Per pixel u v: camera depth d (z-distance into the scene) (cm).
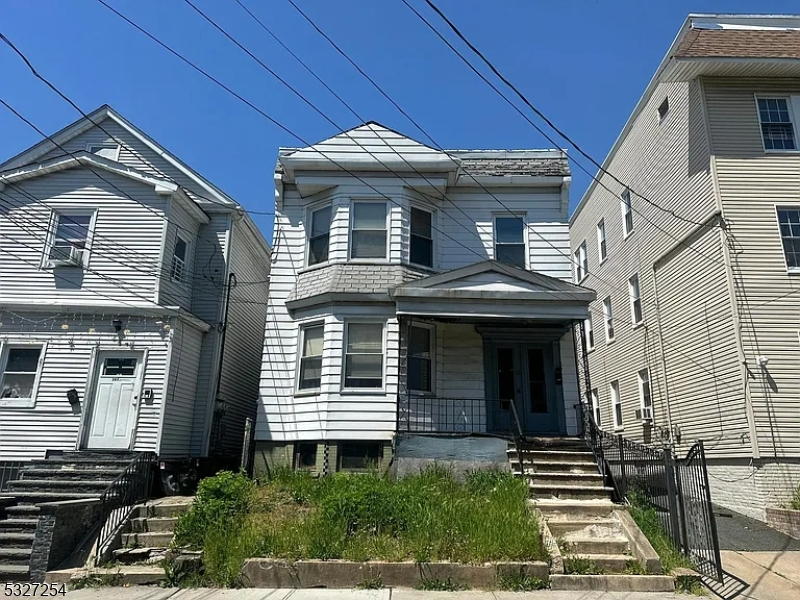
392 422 1227
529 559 744
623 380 1981
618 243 2062
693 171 1498
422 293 1207
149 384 1284
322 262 1374
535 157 1485
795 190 1381
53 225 1394
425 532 777
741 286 1327
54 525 793
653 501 955
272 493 990
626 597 691
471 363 1327
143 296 1341
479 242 1419
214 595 701
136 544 864
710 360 1405
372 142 1398
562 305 1220
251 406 1792
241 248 1678
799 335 1288
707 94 1466
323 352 1274
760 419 1237
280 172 1429
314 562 739
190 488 1257
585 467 1073
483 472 1048
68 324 1318
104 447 1245
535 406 1317
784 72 1452
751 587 745
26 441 1245
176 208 1445
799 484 1189
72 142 1686
